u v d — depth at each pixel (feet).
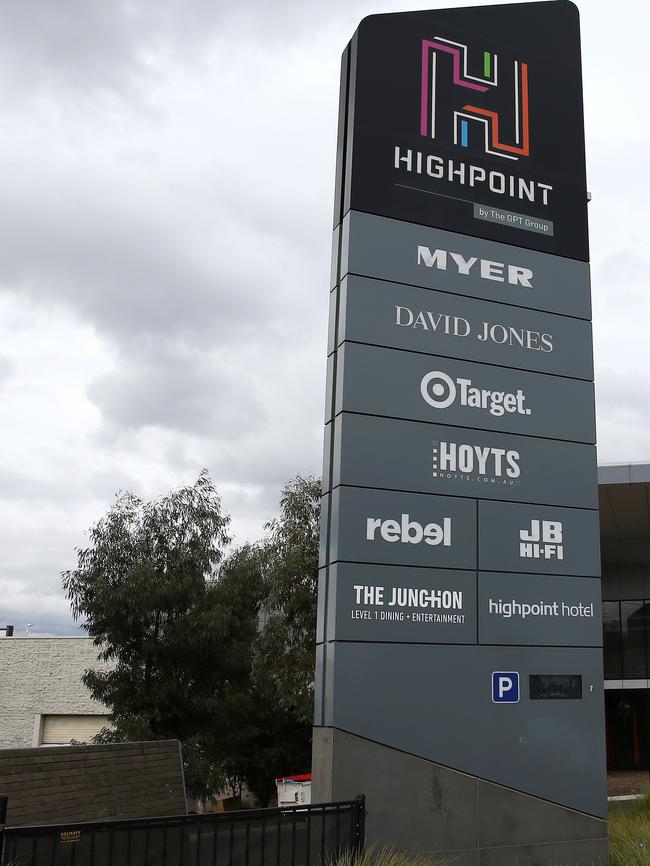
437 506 32.60
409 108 36.06
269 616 71.87
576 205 38.11
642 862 31.32
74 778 38.32
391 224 34.68
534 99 38.32
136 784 43.34
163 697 70.03
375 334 33.37
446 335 34.42
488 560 32.89
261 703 80.18
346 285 33.58
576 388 36.14
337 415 32.65
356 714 29.81
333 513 31.83
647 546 88.53
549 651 32.91
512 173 37.17
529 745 31.71
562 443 35.27
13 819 33.14
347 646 30.22
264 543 77.00
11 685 107.14
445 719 30.83
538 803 31.24
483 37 38.01
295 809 25.64
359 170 34.76
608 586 93.86
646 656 90.43
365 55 35.96
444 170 36.04
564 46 39.37
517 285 36.14
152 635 71.26
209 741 72.69
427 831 29.66
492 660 32.01
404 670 30.71
